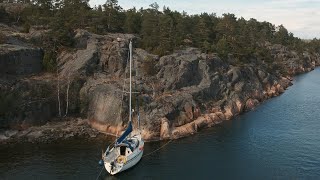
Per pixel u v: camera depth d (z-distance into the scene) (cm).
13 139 5916
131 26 9588
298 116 8050
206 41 9550
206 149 5809
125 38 8412
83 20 8831
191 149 5797
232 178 4775
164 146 5909
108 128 6325
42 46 7606
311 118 7881
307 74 16312
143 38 8812
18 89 6438
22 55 6950
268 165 5209
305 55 19488
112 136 6216
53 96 6700
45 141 5931
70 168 4966
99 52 7588
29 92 6512
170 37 8888
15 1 11050
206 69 8200
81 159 5256
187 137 6397
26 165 5031
